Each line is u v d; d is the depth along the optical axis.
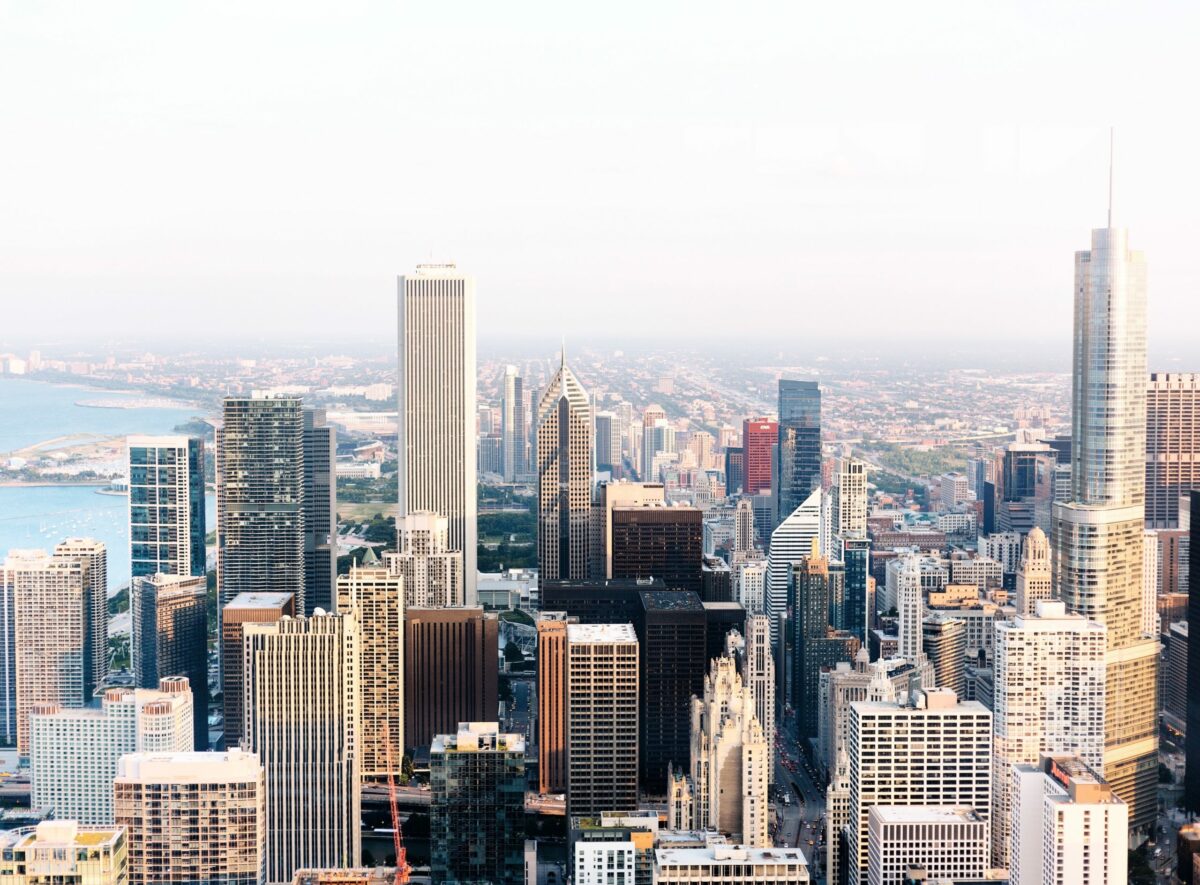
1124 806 181.38
